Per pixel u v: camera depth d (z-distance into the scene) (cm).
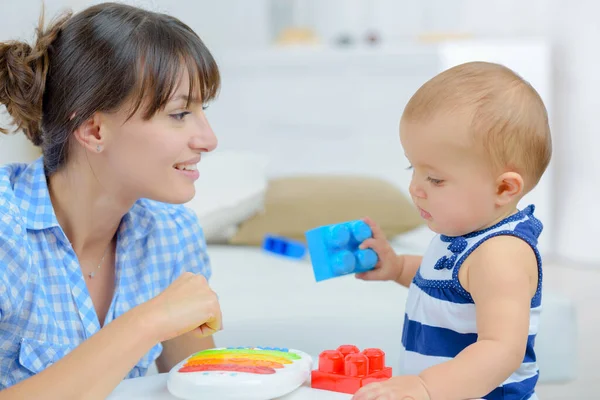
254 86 406
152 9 135
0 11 228
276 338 172
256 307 177
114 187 120
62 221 125
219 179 244
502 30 441
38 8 231
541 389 254
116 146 115
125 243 130
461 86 110
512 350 100
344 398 100
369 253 128
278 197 251
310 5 459
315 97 406
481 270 107
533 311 113
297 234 243
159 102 112
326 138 408
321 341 173
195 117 118
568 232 430
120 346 99
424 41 424
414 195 115
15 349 116
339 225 127
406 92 402
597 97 416
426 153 111
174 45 114
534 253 110
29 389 97
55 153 120
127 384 106
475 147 108
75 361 98
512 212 114
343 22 459
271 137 409
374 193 256
